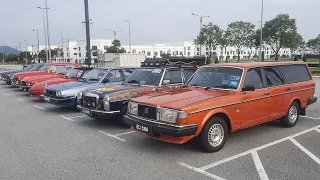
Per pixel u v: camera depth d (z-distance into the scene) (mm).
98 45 97312
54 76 14570
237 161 4898
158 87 7453
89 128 7379
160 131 4992
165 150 5520
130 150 5562
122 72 9812
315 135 6465
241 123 5750
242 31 49156
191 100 5184
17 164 4891
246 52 87125
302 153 5277
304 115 8000
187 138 4926
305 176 4277
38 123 8008
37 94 11578
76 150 5598
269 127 7180
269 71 6617
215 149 5340
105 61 40156
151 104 5238
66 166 4773
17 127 7543
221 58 79562
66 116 8969
